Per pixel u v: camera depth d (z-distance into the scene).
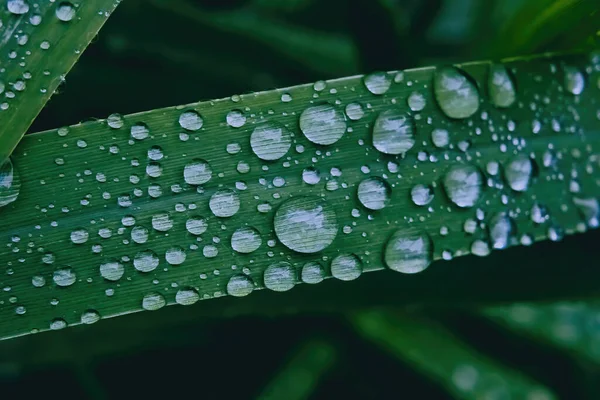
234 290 0.17
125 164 0.17
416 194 0.18
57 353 0.20
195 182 0.17
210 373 0.21
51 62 0.17
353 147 0.17
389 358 0.21
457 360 0.20
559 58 0.18
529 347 0.21
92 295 0.17
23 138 0.17
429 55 0.21
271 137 0.17
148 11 0.20
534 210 0.18
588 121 0.18
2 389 0.20
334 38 0.21
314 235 0.17
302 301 0.19
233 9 0.20
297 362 0.20
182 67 0.20
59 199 0.17
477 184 0.18
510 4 0.20
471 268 0.19
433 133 0.18
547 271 0.19
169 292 0.17
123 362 0.21
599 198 0.18
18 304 0.17
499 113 0.18
